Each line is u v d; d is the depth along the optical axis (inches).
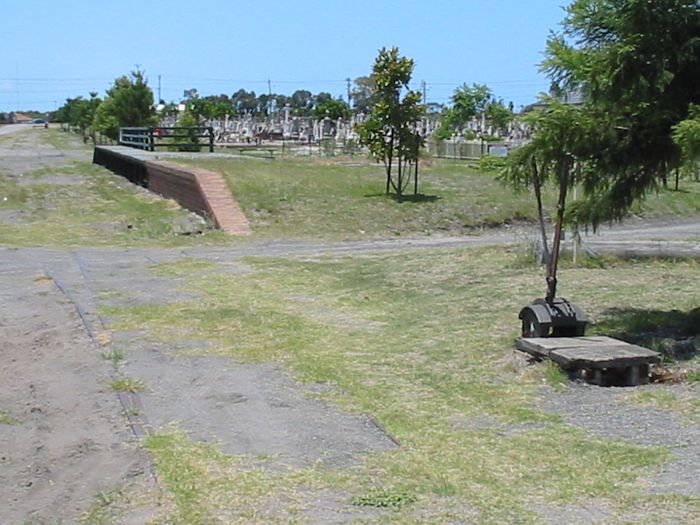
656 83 400.8
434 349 436.8
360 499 250.1
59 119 5383.9
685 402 334.6
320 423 326.6
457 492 255.0
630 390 356.8
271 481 266.2
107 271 747.4
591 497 249.0
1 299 628.4
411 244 907.4
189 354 444.1
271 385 382.0
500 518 235.9
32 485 280.1
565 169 418.9
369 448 297.1
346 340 467.2
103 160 1732.3
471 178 1282.0
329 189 1129.4
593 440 297.0
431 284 630.5
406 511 241.9
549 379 369.1
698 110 388.5
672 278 610.2
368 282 655.8
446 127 2326.5
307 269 730.2
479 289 595.5
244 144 2460.6
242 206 1031.6
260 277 695.7
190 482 266.2
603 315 488.4
